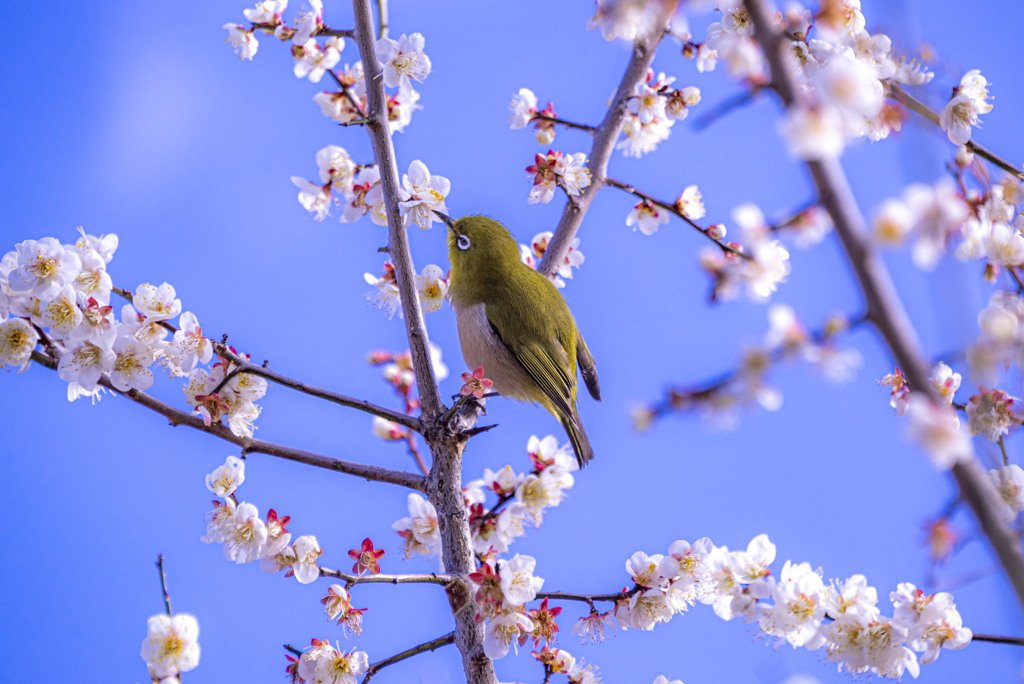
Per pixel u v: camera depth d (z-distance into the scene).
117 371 7.58
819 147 3.20
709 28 7.73
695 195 10.67
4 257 7.55
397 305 10.13
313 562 7.69
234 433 7.97
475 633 7.22
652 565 8.03
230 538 7.75
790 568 7.01
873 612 6.72
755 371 3.39
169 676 7.17
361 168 10.02
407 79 8.88
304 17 9.49
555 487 8.73
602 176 10.89
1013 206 6.68
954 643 6.51
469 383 7.59
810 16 7.12
